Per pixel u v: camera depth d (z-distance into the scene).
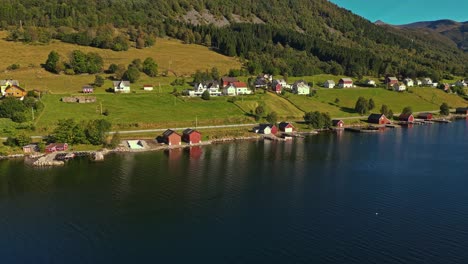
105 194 78.94
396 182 87.88
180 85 195.75
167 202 75.00
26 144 110.50
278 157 109.88
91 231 63.25
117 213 69.94
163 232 63.06
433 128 162.50
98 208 72.00
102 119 125.06
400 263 54.81
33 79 180.12
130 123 136.38
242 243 59.78
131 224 65.75
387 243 60.00
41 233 62.47
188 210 71.44
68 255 56.34
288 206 73.56
